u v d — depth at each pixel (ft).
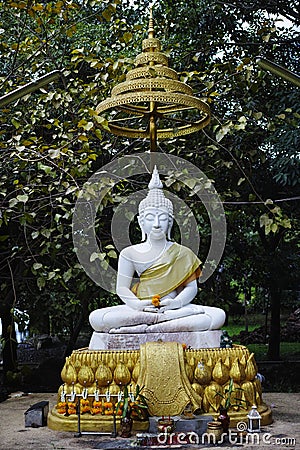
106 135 30.40
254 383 21.48
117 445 18.76
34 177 27.45
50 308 33.83
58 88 30.14
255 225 44.70
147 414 20.10
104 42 28.60
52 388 37.47
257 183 38.52
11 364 37.70
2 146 24.80
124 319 22.56
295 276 46.21
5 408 25.67
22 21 27.96
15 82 29.43
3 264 34.68
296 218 41.73
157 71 23.22
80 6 27.58
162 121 30.45
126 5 36.22
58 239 30.99
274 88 36.42
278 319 49.83
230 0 36.35
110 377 20.97
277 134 33.42
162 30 35.19
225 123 27.17
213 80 30.09
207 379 20.95
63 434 20.12
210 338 22.62
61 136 25.35
